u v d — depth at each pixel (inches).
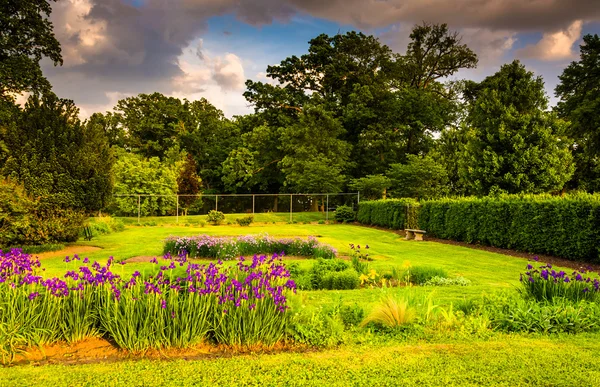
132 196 1310.3
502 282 338.0
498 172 713.0
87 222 629.0
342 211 1236.5
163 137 2043.6
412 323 197.5
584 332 191.6
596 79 1042.7
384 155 1556.3
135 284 187.2
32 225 498.6
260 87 1584.6
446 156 1143.0
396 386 134.6
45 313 176.6
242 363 153.4
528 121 694.5
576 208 461.4
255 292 185.0
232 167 1713.8
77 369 147.5
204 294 179.5
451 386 134.8
